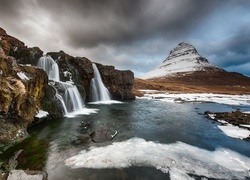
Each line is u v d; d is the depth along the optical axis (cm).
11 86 1162
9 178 602
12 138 1108
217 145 1261
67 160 925
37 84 1631
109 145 1168
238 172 874
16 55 2417
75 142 1201
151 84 10450
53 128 1528
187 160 988
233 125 1875
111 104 3488
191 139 1384
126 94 4644
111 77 4253
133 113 2517
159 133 1525
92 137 1279
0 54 1194
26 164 865
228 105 4047
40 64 2675
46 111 1777
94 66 4022
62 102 2095
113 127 1669
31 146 1095
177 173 838
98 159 946
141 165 901
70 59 3400
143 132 1537
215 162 979
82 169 841
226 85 16800
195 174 838
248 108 3553
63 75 2950
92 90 3669
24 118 1322
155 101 4322
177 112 2767
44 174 670
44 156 963
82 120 1886
